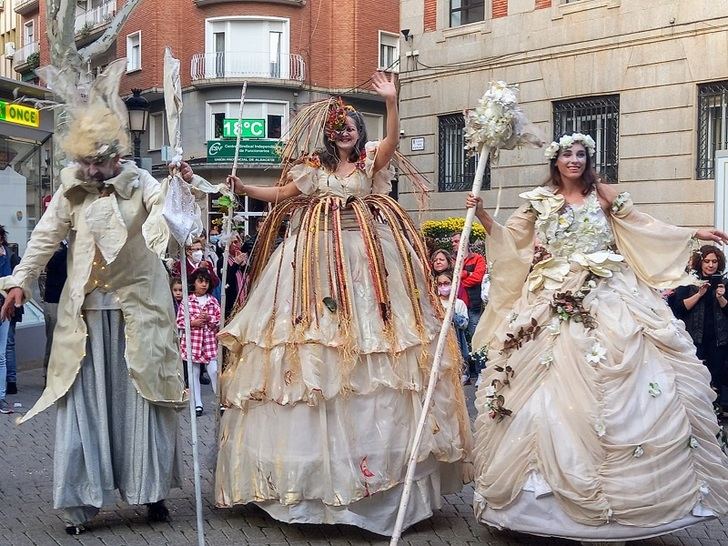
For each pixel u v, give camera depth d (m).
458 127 20.75
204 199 5.66
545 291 4.84
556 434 4.42
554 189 5.13
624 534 4.34
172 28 31.14
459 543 4.81
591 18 17.98
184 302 4.67
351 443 4.74
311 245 5.05
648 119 17.20
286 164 5.57
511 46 19.42
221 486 5.09
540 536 4.71
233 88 30.31
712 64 16.27
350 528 5.02
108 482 4.90
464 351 10.52
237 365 5.17
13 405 9.10
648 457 4.35
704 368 4.74
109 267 4.91
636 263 5.01
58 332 4.91
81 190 4.97
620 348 4.54
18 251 12.87
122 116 4.98
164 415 5.06
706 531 5.09
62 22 14.23
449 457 5.00
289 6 30.16
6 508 5.41
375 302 4.97
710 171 16.58
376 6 31.11
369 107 31.47
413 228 5.40
